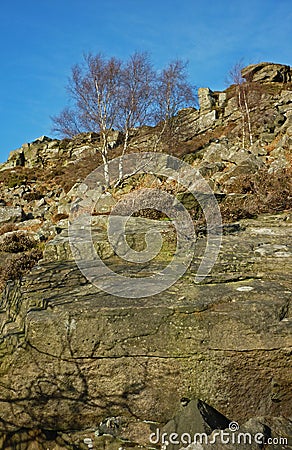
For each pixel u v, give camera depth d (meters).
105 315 4.58
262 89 27.39
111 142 24.19
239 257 5.86
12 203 18.89
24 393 4.74
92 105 19.91
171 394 4.36
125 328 4.52
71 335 4.59
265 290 4.72
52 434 4.66
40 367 4.69
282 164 12.44
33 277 6.11
